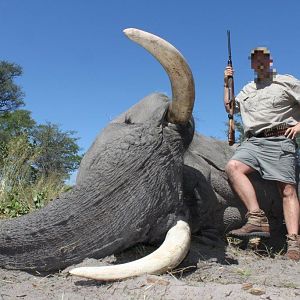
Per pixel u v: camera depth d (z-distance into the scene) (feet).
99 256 8.68
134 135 9.06
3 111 99.14
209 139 12.75
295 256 10.72
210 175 11.71
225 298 7.63
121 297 7.77
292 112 11.46
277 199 12.15
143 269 8.32
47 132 53.78
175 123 9.36
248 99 11.65
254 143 11.39
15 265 8.70
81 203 8.57
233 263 10.21
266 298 7.60
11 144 21.26
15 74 100.78
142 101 9.91
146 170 8.87
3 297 7.84
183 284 8.09
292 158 11.28
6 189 18.31
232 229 11.99
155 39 8.72
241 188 11.09
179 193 9.30
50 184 19.20
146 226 8.82
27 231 8.55
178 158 9.34
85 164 10.21
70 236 8.50
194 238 11.09
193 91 9.02
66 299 7.75
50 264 8.61
